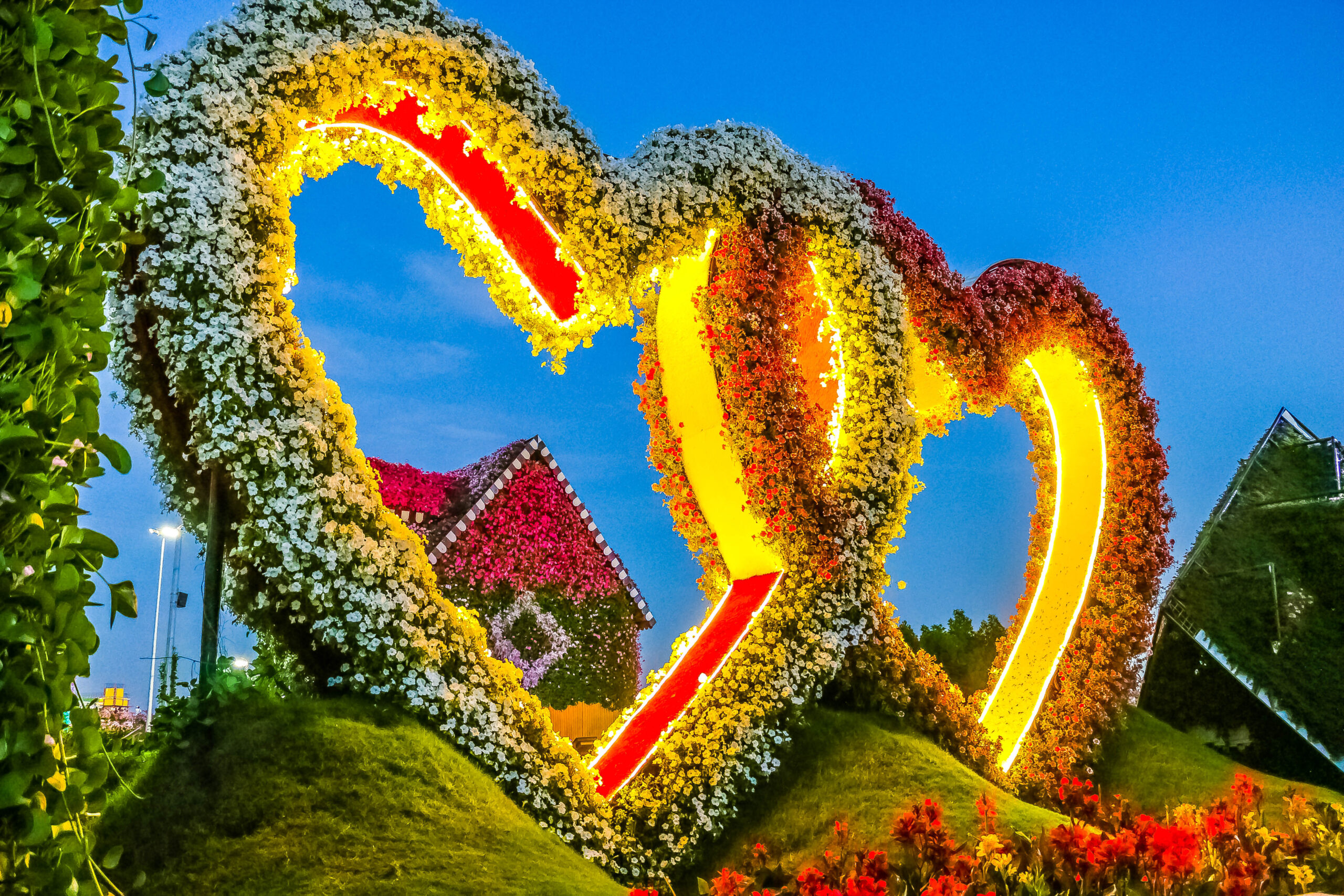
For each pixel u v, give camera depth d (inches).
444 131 273.9
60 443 86.9
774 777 301.0
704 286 332.2
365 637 236.8
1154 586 424.5
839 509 328.5
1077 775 385.1
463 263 296.4
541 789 255.9
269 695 231.1
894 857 259.6
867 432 343.3
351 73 249.8
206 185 227.5
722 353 327.3
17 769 79.4
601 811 268.1
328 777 216.5
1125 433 432.8
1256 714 439.2
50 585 84.1
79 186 93.0
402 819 215.8
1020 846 211.6
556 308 293.9
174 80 231.1
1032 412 443.8
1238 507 489.1
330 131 261.6
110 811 199.6
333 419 243.3
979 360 367.6
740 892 200.2
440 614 252.4
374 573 240.2
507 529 540.4
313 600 232.8
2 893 80.3
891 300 348.2
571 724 547.8
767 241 328.5
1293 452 491.2
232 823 203.2
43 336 85.1
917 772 299.4
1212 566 477.4
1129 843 197.2
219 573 229.8
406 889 198.1
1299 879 218.5
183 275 226.2
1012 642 429.7
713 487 351.6
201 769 210.2
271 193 238.7
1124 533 422.0
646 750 299.3
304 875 197.6
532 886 205.8
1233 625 455.8
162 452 233.9
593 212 284.2
